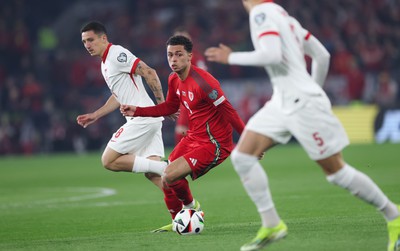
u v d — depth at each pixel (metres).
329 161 21.00
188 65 27.19
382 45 103.75
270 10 20.92
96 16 120.19
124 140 30.78
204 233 26.80
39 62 107.50
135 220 33.72
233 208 36.44
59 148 94.56
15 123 93.75
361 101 93.38
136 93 31.20
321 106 20.80
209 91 26.84
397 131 88.62
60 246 25.44
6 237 30.22
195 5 115.56
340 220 28.31
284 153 79.00
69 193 48.72
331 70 98.38
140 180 56.34
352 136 92.00
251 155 21.27
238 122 27.09
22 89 98.19
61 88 103.62
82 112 96.19
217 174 58.81
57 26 120.44
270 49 20.25
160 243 24.77
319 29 106.25
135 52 109.06
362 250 21.36
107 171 65.56
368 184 21.08
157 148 31.78
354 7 108.62
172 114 29.11
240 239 24.73
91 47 30.88
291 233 25.25
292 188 44.72
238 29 108.81
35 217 36.66
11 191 51.62
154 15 117.81
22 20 114.12
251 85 93.69
